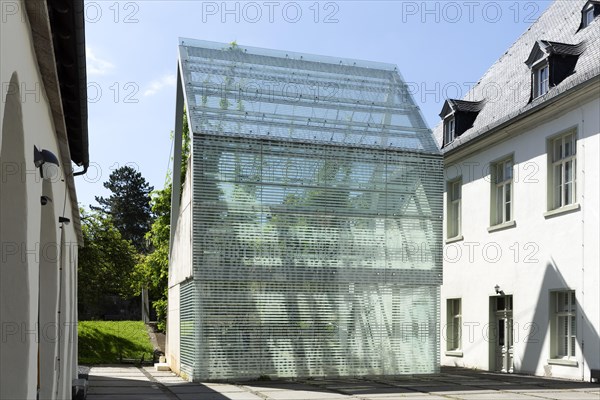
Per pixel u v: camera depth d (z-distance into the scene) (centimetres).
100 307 5003
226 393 1357
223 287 1623
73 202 1102
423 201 1794
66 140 720
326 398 1259
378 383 1552
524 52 2414
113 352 2948
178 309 1973
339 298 1694
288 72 1881
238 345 1619
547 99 1792
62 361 958
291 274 1664
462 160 2328
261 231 1656
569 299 1745
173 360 2125
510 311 2012
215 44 1919
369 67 1980
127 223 7281
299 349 1652
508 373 1939
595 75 1605
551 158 1848
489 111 2377
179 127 2159
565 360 1714
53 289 791
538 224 1872
